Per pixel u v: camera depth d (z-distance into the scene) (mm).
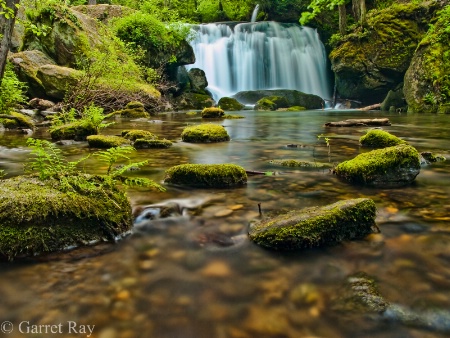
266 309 1675
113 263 2121
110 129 10859
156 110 19297
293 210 3006
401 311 1639
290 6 33625
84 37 18688
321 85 30219
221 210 3074
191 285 1886
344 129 10586
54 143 7562
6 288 1834
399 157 3980
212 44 28656
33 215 2252
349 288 1835
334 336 1487
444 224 2725
